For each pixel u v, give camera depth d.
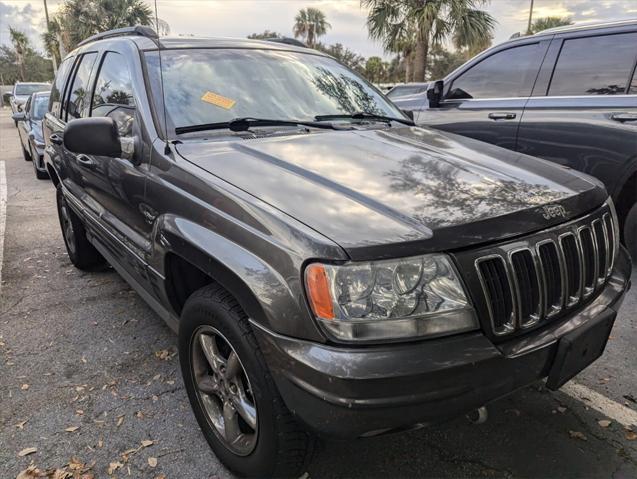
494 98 5.16
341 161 2.32
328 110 3.10
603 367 3.04
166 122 2.65
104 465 2.35
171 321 2.67
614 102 4.32
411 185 2.08
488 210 1.89
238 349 1.97
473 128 5.22
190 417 2.68
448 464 2.33
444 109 5.53
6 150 13.98
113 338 3.47
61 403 2.79
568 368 1.96
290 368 1.74
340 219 1.82
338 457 2.37
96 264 4.67
